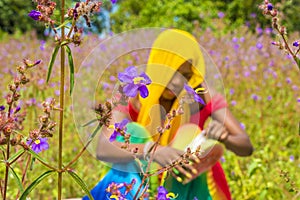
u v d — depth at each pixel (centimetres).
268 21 977
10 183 383
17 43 1007
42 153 439
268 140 539
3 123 180
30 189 179
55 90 500
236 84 681
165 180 260
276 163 464
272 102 630
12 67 815
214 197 274
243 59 765
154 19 1298
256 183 405
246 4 1255
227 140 272
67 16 177
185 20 1270
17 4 1266
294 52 217
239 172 423
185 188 265
